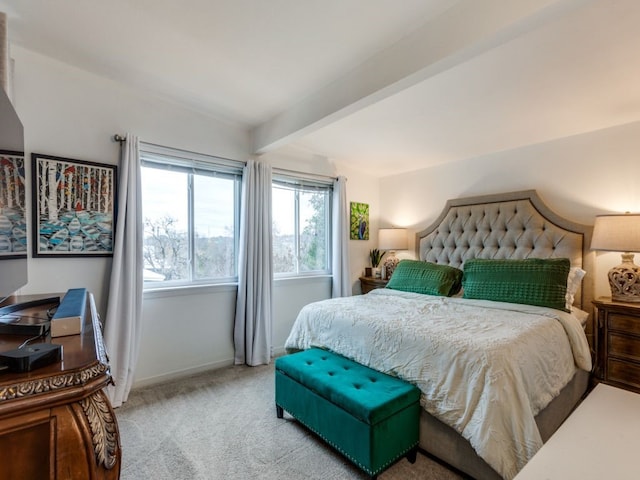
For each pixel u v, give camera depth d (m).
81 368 0.69
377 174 4.52
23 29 1.80
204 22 1.68
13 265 1.28
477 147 3.36
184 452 1.81
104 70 2.24
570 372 2.01
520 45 1.71
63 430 0.64
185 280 2.89
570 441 1.00
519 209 3.17
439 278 3.15
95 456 0.67
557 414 1.89
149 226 2.71
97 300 2.35
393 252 4.34
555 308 2.33
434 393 1.67
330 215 4.06
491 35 1.37
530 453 1.38
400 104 2.45
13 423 0.61
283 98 2.54
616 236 2.39
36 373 0.65
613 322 2.31
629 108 2.43
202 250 3.00
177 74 2.23
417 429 1.73
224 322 3.08
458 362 1.62
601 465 0.89
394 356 1.89
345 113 2.25
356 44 1.83
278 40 1.81
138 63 2.12
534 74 2.01
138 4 1.57
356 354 2.10
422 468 1.69
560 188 3.01
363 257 4.40
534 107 2.46
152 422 2.11
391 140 3.25
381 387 1.72
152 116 2.60
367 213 4.46
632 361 2.23
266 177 3.26
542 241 2.99
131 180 2.43
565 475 0.85
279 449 1.85
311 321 2.52
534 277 2.51
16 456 0.62
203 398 2.44
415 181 4.21
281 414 2.17
